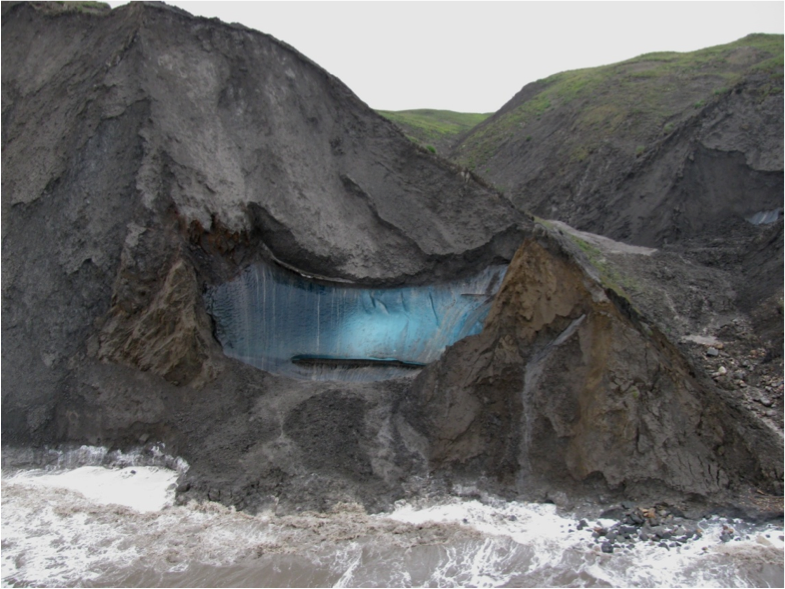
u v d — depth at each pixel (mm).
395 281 12469
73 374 11750
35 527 9414
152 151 12242
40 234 12953
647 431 9781
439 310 12586
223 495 9883
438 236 12680
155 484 10406
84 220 12492
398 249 12688
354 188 13148
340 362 12547
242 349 12328
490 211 12766
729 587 7855
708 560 8336
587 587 7930
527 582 8070
